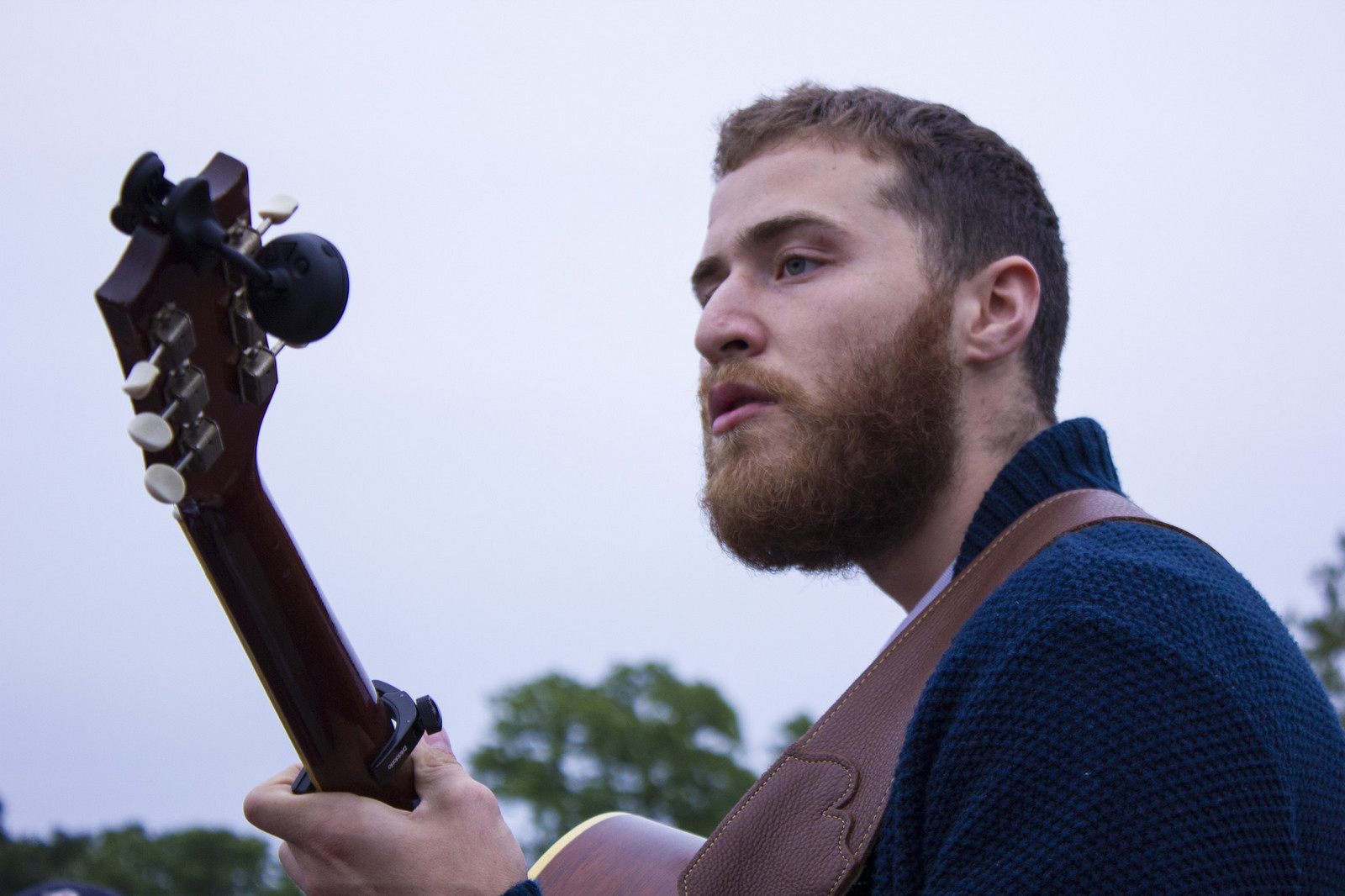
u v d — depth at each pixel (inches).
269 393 49.1
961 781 47.5
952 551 67.6
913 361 67.0
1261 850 43.1
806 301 68.1
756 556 68.9
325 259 43.9
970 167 72.9
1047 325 73.4
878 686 59.9
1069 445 64.6
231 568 50.8
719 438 68.6
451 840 52.0
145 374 41.5
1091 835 43.4
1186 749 44.1
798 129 73.2
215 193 43.1
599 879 77.9
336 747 53.0
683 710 922.7
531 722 905.5
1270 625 52.0
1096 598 48.5
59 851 828.0
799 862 55.5
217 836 871.1
